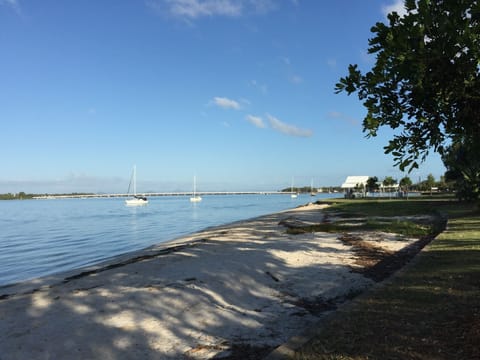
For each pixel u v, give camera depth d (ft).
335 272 32.91
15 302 27.45
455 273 24.67
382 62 11.89
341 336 15.35
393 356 13.33
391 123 12.91
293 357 13.73
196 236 75.25
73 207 326.65
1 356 18.19
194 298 26.22
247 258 40.16
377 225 66.54
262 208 260.01
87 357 17.61
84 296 28.09
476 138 12.42
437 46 10.86
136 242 81.10
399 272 26.35
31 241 85.25
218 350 17.66
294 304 24.73
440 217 76.79
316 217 105.19
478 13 10.68
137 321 22.09
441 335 14.89
